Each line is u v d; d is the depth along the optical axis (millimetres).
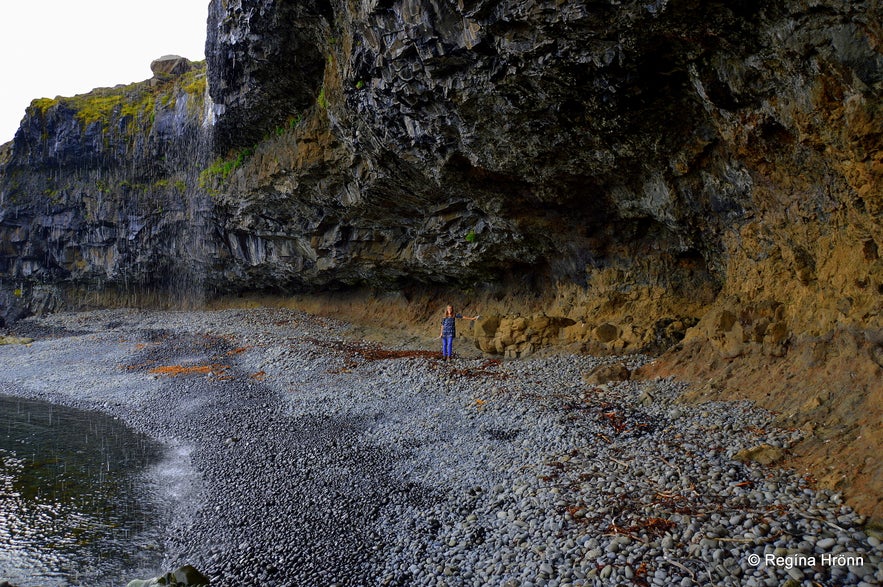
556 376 13945
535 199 15984
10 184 36000
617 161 12844
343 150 19625
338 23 15570
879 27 6191
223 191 27078
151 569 7793
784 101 8445
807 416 8352
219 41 20625
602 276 16719
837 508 6211
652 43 9070
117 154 33594
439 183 16672
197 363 20516
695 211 12844
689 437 8945
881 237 7672
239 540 8281
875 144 6945
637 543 6305
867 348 8062
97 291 37281
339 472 10242
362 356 18812
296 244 26781
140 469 11469
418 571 6922
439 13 10812
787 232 10203
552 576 6160
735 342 11180
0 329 33656
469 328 20141
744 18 7816
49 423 15008
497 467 9297
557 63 10031
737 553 5770
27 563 7992
